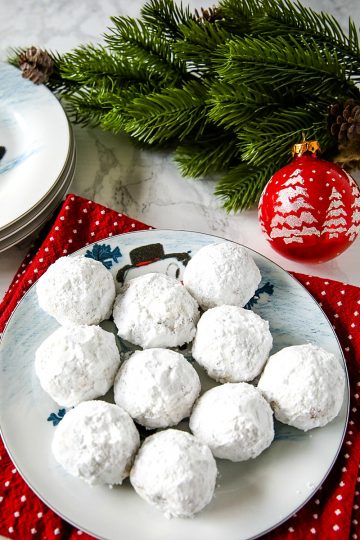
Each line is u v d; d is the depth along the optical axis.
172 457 0.37
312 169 0.46
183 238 0.50
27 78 0.56
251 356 0.42
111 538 0.38
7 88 0.56
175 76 0.55
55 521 0.40
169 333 0.43
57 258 0.50
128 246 0.49
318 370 0.41
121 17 0.54
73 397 0.41
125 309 0.44
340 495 0.41
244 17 0.53
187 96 0.51
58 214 0.52
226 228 0.55
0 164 0.53
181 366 0.41
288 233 0.47
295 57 0.48
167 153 0.59
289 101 0.52
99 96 0.53
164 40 0.55
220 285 0.45
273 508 0.40
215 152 0.54
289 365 0.41
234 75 0.48
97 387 0.41
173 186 0.57
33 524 0.40
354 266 0.53
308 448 0.42
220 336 0.42
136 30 0.54
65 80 0.58
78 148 0.59
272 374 0.42
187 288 0.46
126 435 0.39
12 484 0.41
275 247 0.50
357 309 0.49
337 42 0.51
